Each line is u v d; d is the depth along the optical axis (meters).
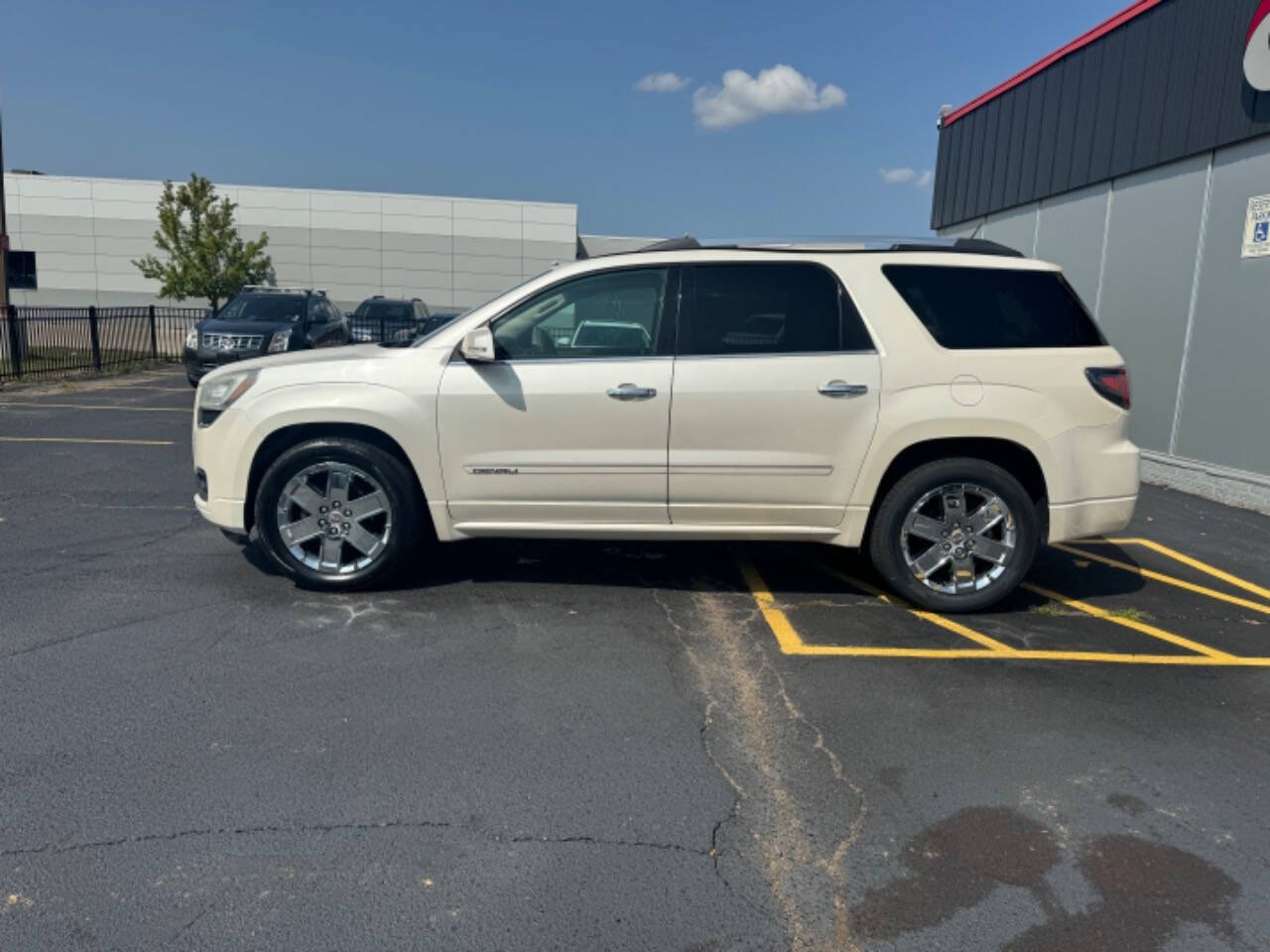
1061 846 3.09
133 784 3.27
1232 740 3.89
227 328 15.11
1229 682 4.48
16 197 38.47
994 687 4.34
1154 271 9.47
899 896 2.81
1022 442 5.01
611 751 3.63
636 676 4.32
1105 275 10.27
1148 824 3.24
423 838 3.02
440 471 5.10
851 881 2.88
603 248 44.81
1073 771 3.59
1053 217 11.32
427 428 5.04
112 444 9.89
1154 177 9.45
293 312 16.20
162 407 13.03
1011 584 5.20
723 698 4.13
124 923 2.58
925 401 4.96
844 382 4.95
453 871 2.86
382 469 5.12
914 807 3.30
